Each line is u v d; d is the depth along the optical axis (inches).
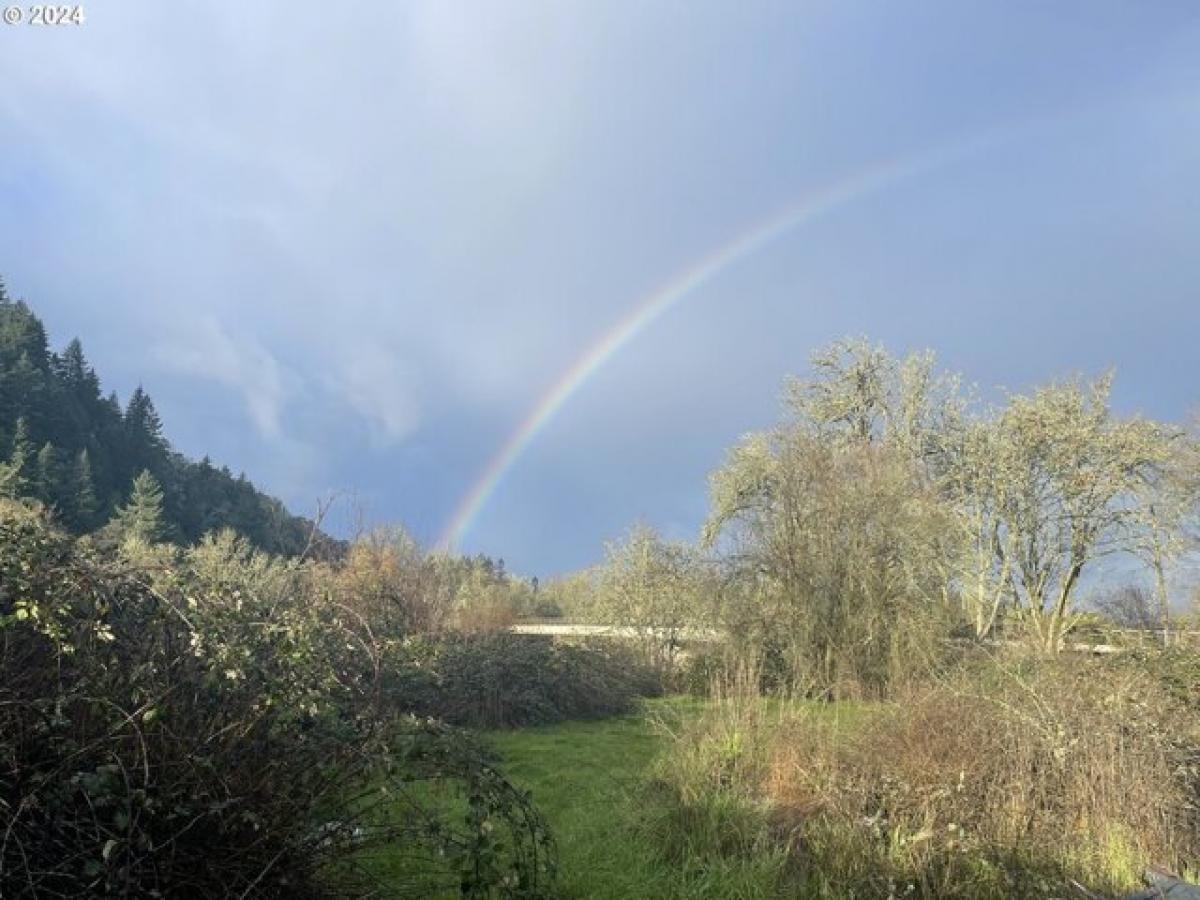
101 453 2297.0
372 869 207.0
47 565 171.8
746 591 866.8
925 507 872.9
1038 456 1203.2
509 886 187.9
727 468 1018.1
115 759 148.9
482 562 1454.2
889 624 784.3
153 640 173.9
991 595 1170.0
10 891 138.1
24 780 144.3
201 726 165.6
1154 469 1140.5
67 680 159.3
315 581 404.8
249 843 166.4
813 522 859.4
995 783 284.5
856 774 299.9
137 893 148.1
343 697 209.8
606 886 248.7
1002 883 249.4
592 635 919.0
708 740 341.1
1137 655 470.6
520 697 639.1
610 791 364.2
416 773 196.7
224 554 650.2
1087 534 1165.1
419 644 339.9
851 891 242.1
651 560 1056.8
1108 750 296.4
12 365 2343.8
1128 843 276.7
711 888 248.5
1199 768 317.7
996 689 362.0
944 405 1258.0
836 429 1246.3
